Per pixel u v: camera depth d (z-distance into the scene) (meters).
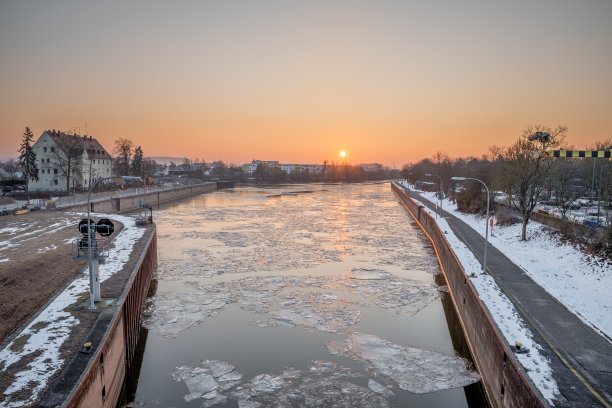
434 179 153.88
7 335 22.75
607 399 17.14
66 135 114.31
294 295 39.22
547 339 22.47
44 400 16.86
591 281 32.19
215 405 22.39
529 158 50.06
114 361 22.88
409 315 34.94
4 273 29.94
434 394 23.61
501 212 61.16
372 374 25.50
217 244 62.00
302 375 25.30
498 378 21.09
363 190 192.12
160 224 81.12
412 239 67.75
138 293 33.19
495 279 33.28
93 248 26.50
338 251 58.09
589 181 82.88
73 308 26.38
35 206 72.69
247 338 30.25
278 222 84.31
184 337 30.44
